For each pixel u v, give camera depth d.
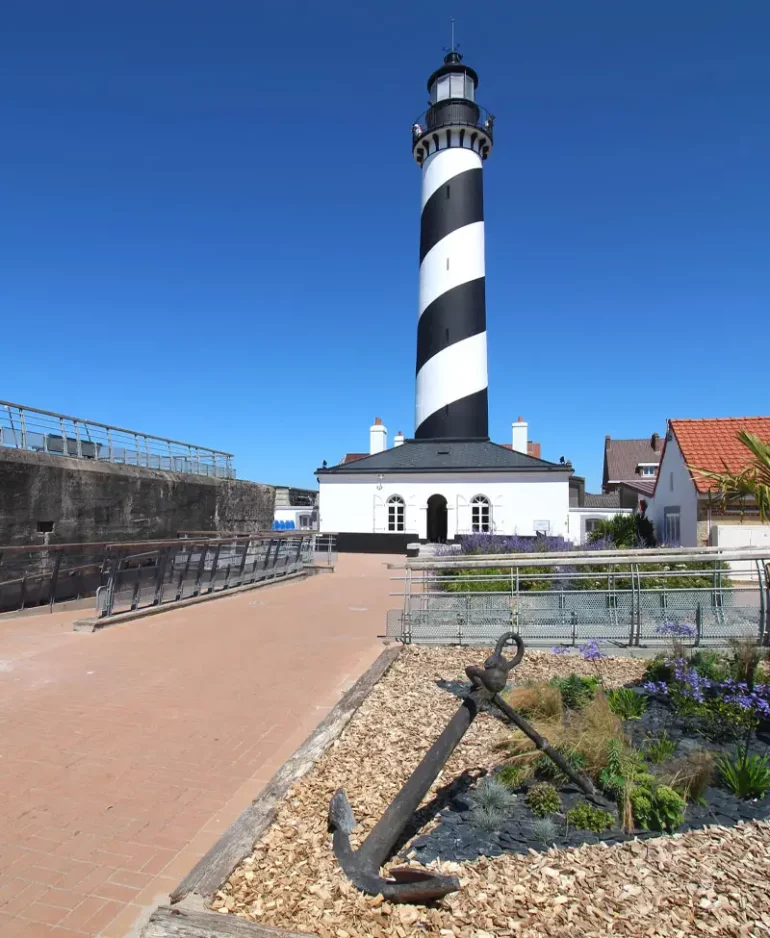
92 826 4.17
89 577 15.77
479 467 28.47
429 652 8.51
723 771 4.41
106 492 17.06
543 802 4.09
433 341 30.50
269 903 3.23
